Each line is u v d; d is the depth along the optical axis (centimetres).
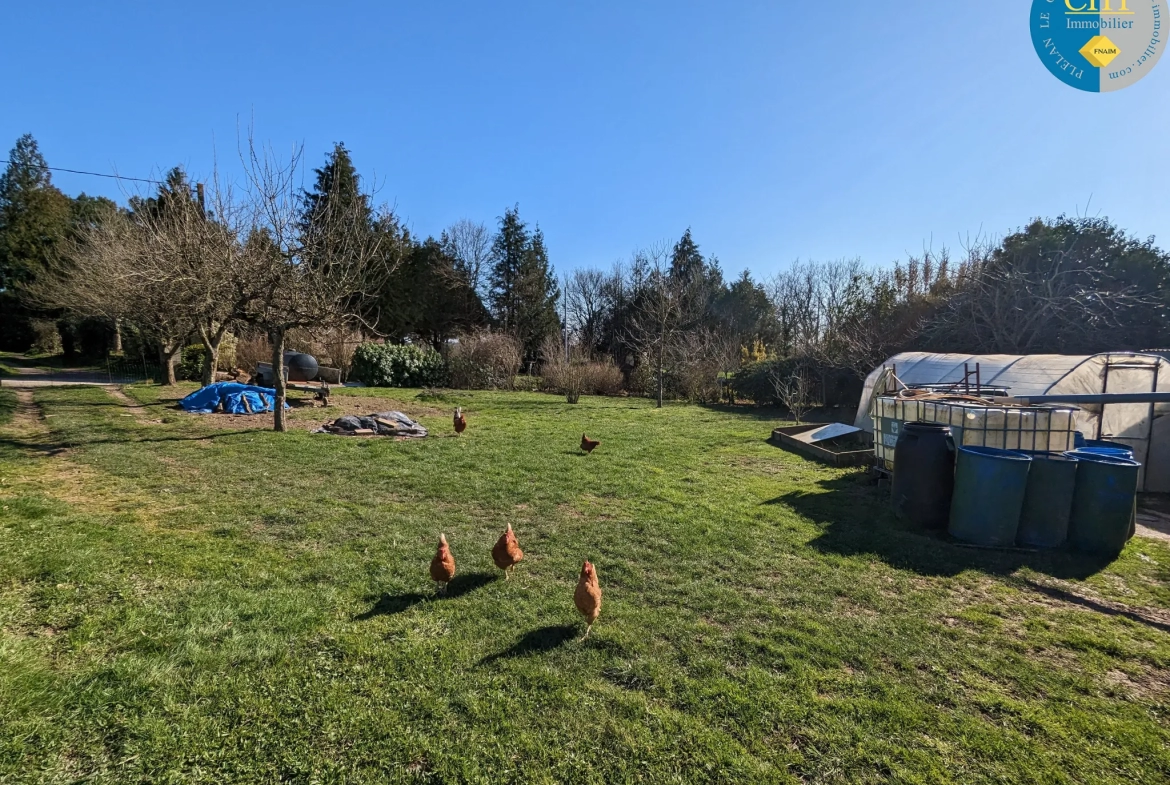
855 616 400
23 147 3731
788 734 276
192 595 396
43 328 3494
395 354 2255
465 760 252
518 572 466
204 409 1324
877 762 258
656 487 743
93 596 385
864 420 1132
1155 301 1268
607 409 1689
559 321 3934
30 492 625
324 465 815
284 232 1045
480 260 3997
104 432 1012
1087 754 266
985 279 1554
